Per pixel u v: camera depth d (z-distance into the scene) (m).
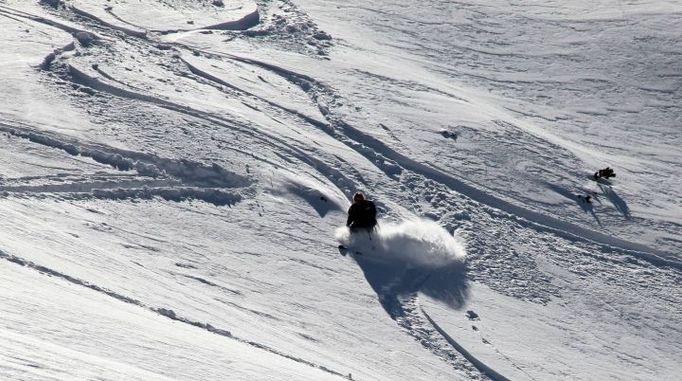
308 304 55.78
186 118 78.06
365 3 130.75
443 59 114.00
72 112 73.31
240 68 95.00
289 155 76.94
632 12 140.00
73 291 36.66
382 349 53.47
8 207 54.06
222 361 31.28
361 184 76.44
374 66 104.38
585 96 110.81
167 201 64.38
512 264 71.75
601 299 70.75
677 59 123.88
